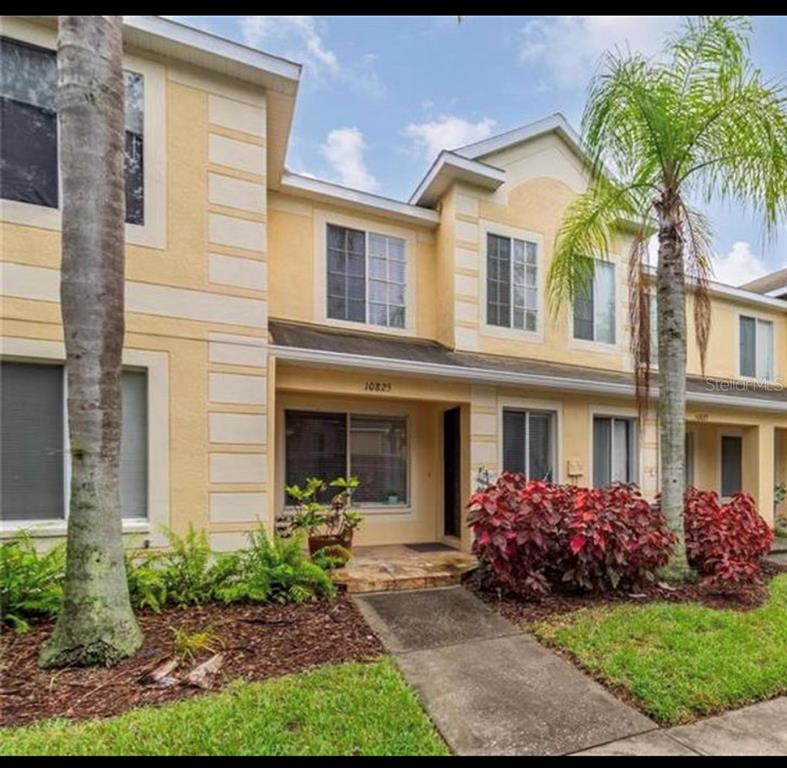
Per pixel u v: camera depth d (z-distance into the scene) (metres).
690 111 7.38
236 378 7.26
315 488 8.28
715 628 5.70
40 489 6.19
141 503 6.68
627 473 11.41
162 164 6.95
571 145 11.43
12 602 5.23
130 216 6.79
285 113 8.08
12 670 4.36
